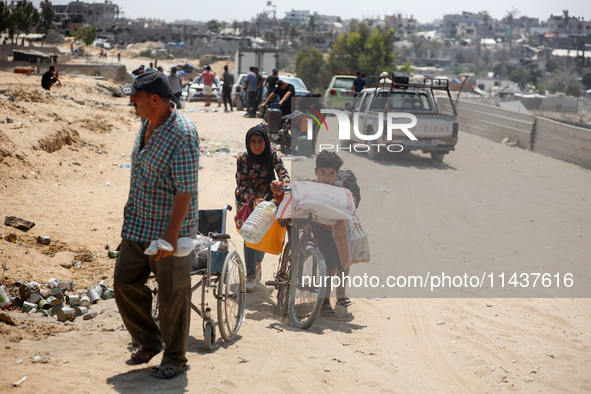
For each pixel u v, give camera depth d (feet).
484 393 12.69
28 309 17.35
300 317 16.84
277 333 15.93
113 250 24.09
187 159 12.03
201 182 36.86
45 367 12.68
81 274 21.63
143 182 12.28
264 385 12.50
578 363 14.39
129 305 13.04
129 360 13.35
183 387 12.10
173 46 516.32
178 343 12.73
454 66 564.30
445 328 16.22
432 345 15.26
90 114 58.39
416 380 13.21
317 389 12.45
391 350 14.94
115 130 53.78
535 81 478.59
